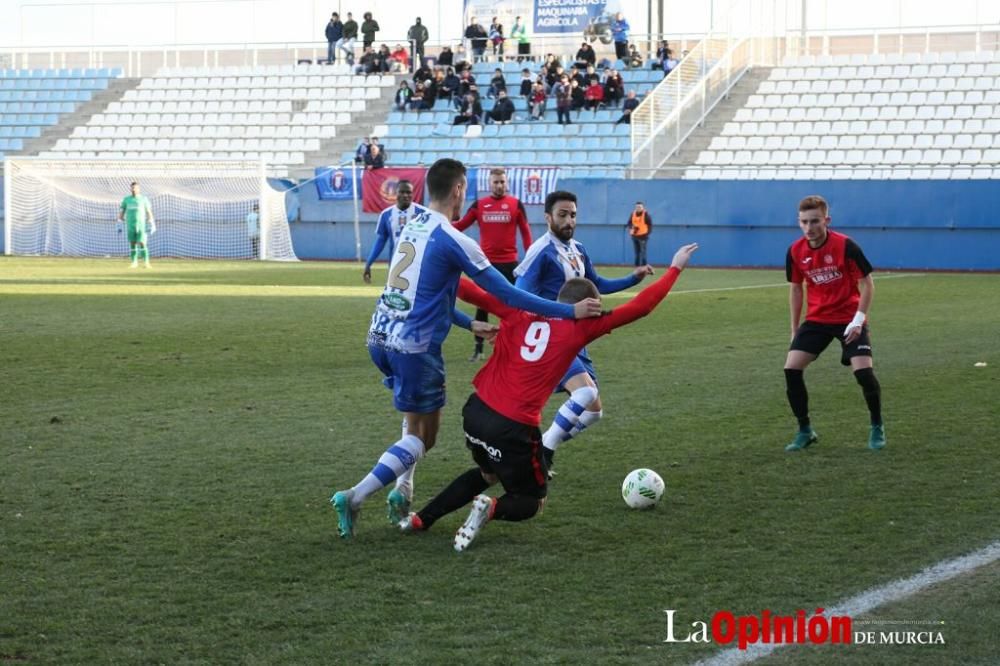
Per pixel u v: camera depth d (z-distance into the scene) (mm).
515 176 39438
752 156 40000
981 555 6652
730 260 38094
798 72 43125
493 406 6797
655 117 40094
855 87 41781
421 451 7234
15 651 5223
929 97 40625
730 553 6727
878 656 5223
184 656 5180
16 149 47312
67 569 6371
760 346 16719
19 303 22672
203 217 42531
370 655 5191
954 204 35750
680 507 7785
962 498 7996
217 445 9680
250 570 6395
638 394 12469
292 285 28281
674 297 25500
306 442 9836
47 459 9086
